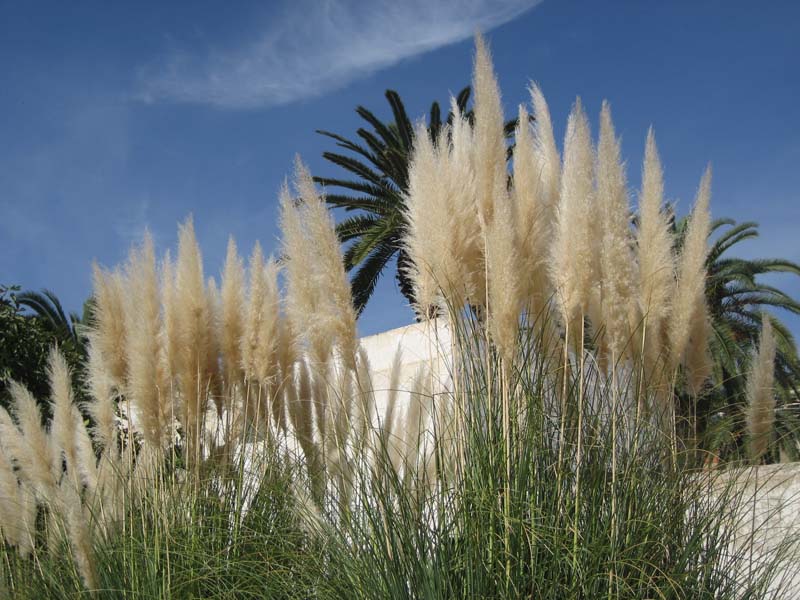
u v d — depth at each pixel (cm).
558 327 408
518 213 398
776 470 428
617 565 340
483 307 408
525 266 392
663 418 402
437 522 373
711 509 386
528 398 383
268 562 412
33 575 458
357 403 449
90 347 534
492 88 403
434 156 406
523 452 370
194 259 511
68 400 511
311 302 446
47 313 1446
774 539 409
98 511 479
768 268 1566
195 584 416
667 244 402
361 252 1343
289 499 458
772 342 441
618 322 388
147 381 494
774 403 432
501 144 402
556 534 341
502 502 356
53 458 499
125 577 425
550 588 331
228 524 463
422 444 450
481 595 330
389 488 385
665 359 410
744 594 371
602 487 365
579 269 381
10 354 697
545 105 441
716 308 1392
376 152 1523
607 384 392
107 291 523
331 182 1514
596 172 397
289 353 504
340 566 378
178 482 490
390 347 720
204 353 510
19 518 490
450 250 394
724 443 427
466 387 398
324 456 464
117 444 539
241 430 518
